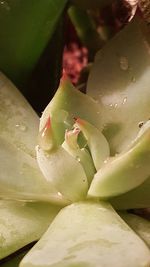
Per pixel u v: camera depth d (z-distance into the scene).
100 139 0.12
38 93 0.15
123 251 0.10
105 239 0.11
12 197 0.12
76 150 0.12
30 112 0.13
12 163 0.12
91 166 0.12
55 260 0.10
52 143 0.12
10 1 0.13
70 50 0.22
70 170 0.12
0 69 0.14
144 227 0.12
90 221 0.11
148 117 0.13
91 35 0.17
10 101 0.13
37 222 0.12
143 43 0.13
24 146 0.13
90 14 0.17
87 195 0.12
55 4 0.13
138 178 0.11
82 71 0.17
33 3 0.13
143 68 0.13
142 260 0.10
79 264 0.10
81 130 0.12
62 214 0.12
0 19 0.13
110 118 0.13
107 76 0.13
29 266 0.10
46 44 0.14
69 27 0.21
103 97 0.13
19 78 0.14
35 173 0.12
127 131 0.13
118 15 0.16
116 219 0.11
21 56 0.14
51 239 0.11
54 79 0.15
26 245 0.12
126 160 0.11
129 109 0.13
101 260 0.10
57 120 0.12
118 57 0.13
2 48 0.13
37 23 0.13
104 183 0.12
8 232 0.12
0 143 0.13
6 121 0.13
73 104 0.12
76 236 0.11
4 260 0.12
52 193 0.12
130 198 0.12
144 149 0.11
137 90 0.13
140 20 0.13
